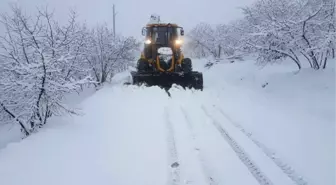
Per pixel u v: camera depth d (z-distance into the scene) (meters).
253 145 4.84
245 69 14.22
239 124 5.99
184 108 7.42
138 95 8.99
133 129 5.69
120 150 4.65
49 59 5.73
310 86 8.45
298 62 9.89
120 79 13.22
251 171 3.95
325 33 8.47
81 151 4.61
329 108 6.61
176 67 11.10
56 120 6.35
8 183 3.61
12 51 6.51
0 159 4.29
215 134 5.37
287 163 4.17
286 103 7.77
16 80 5.59
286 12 10.55
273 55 10.27
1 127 7.97
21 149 4.65
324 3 9.12
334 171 3.90
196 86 10.14
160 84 10.50
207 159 4.32
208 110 7.20
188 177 3.80
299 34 9.11
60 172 3.91
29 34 6.83
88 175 3.84
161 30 11.78
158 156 4.41
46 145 4.83
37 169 3.98
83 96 11.40
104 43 13.40
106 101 8.26
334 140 4.94
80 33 9.34
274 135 5.29
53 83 5.72
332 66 9.41
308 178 3.75
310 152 4.52
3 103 5.79
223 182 3.68
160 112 7.01
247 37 10.57
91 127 5.86
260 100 8.37
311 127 5.67
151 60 11.41
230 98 8.68
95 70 12.98
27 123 6.04
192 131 5.54
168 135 5.32
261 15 12.37
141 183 3.66
